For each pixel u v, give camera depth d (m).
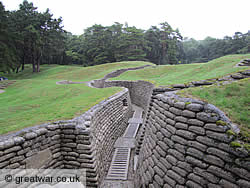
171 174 3.99
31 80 27.41
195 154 3.55
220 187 3.01
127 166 7.39
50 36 43.47
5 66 31.38
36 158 4.88
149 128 6.46
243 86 4.38
